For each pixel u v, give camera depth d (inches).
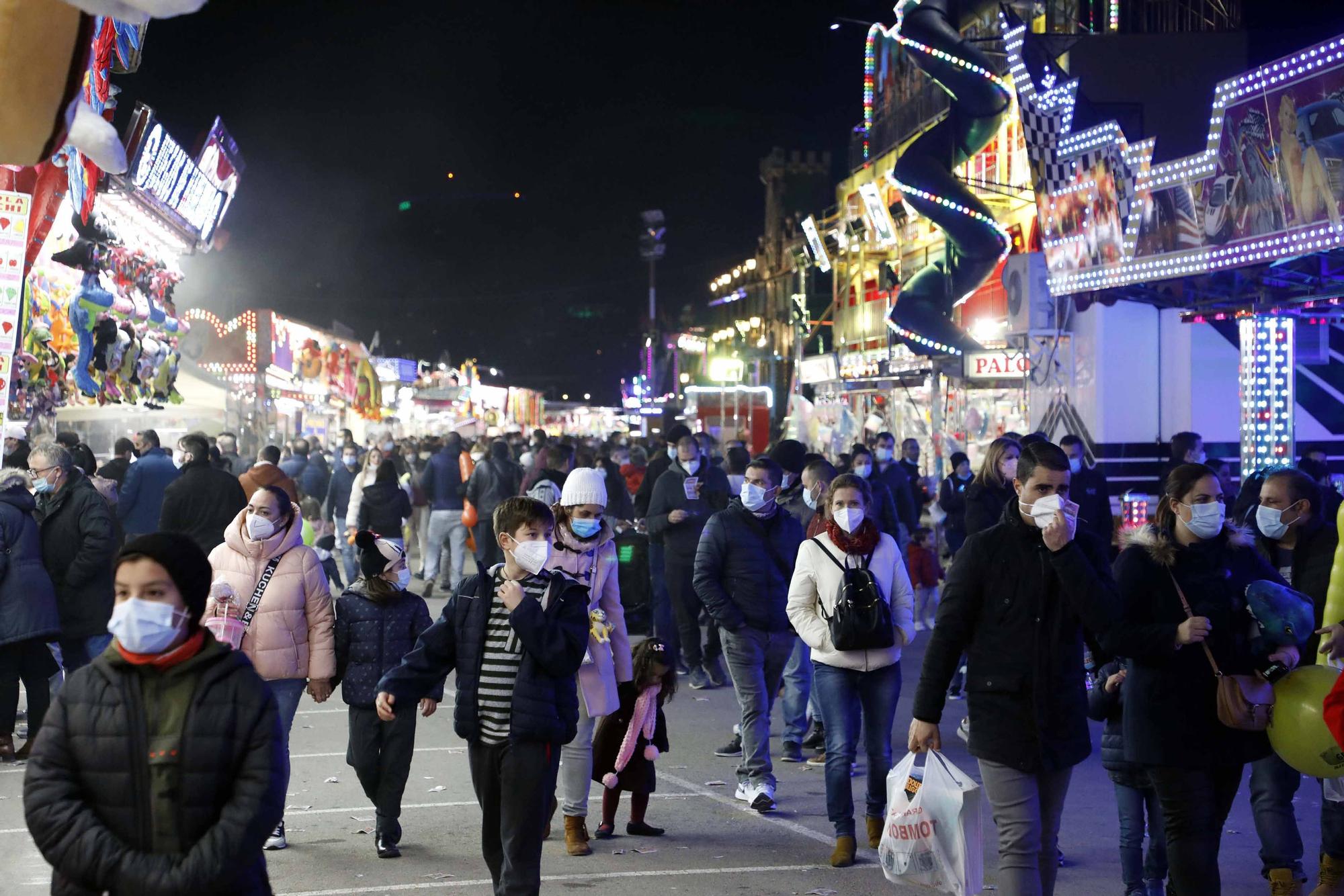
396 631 273.3
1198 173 514.6
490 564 660.1
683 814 307.6
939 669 203.3
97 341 609.0
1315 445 714.2
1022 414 992.9
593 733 287.1
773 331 2493.8
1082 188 600.4
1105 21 1001.5
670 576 475.8
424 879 253.6
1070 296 755.4
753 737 312.5
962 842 201.2
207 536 405.7
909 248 1414.9
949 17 1056.8
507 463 665.6
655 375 3112.7
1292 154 459.8
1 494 345.1
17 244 368.2
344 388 1286.9
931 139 1035.9
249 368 944.9
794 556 321.1
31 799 123.1
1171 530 210.8
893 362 1183.6
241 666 128.7
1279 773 227.1
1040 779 200.2
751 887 250.7
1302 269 531.8
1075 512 195.0
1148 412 739.4
